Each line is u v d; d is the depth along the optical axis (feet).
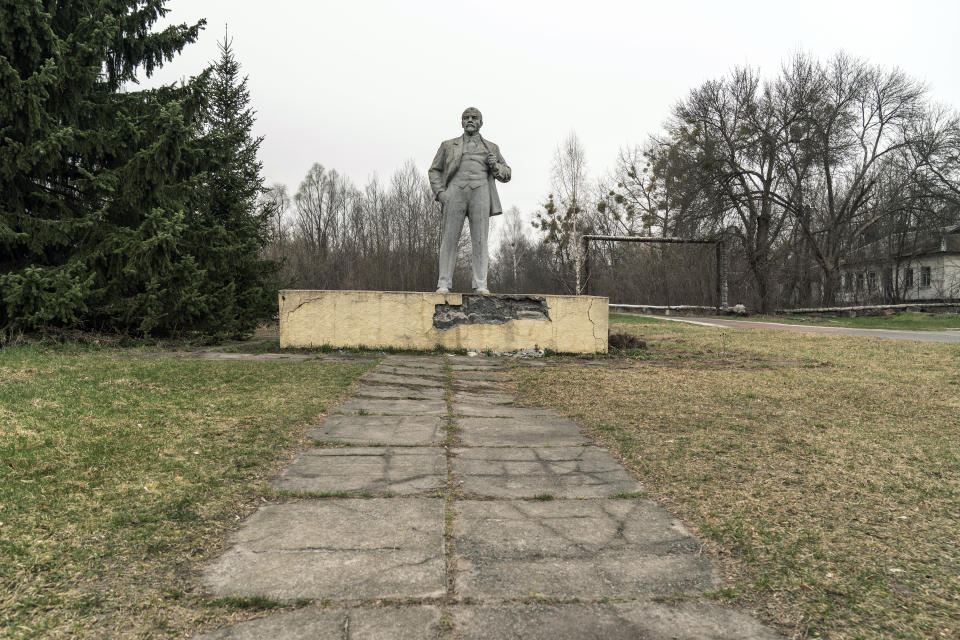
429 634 5.93
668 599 6.73
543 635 5.96
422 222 148.25
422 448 13.33
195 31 36.60
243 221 42.52
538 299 32.32
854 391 20.83
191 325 35.47
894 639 5.93
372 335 31.89
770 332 51.03
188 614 6.23
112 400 16.25
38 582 6.71
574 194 110.32
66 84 30.25
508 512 9.43
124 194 31.32
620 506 9.75
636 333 49.73
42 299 27.89
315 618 6.20
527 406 18.53
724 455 12.67
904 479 11.01
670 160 105.91
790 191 97.40
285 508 9.45
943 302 104.47
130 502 9.24
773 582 7.12
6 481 9.77
